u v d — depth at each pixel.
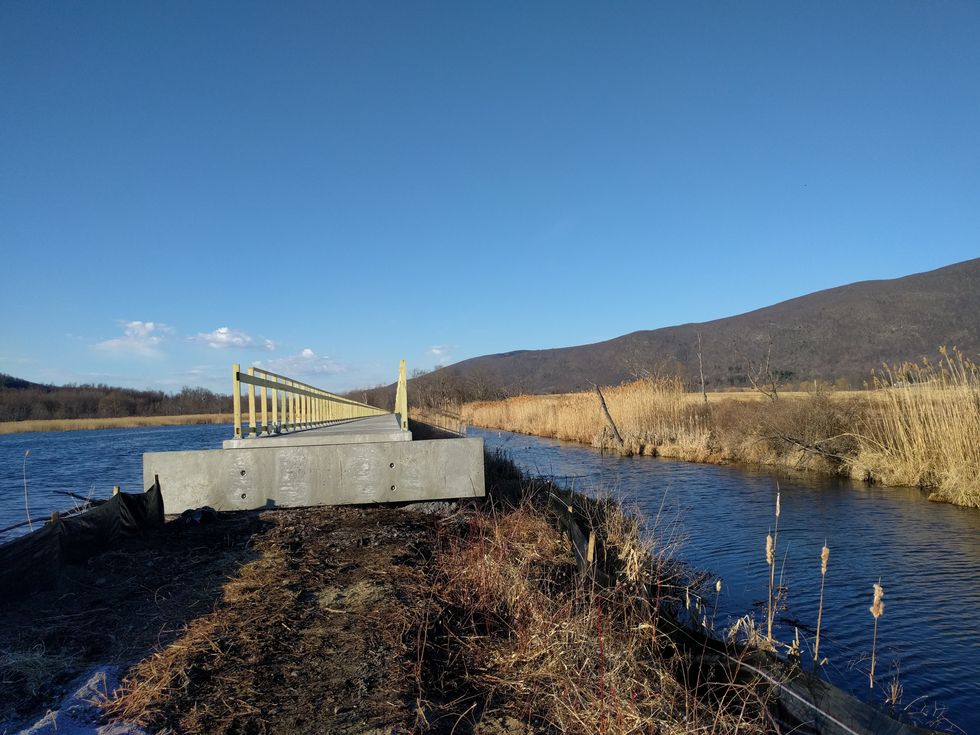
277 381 13.79
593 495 14.59
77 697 3.78
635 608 6.14
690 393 36.75
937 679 6.34
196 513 8.73
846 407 21.22
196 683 4.04
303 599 5.64
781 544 11.50
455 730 3.89
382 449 9.96
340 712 3.79
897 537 11.86
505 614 5.93
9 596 5.41
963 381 16.55
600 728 4.03
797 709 4.57
